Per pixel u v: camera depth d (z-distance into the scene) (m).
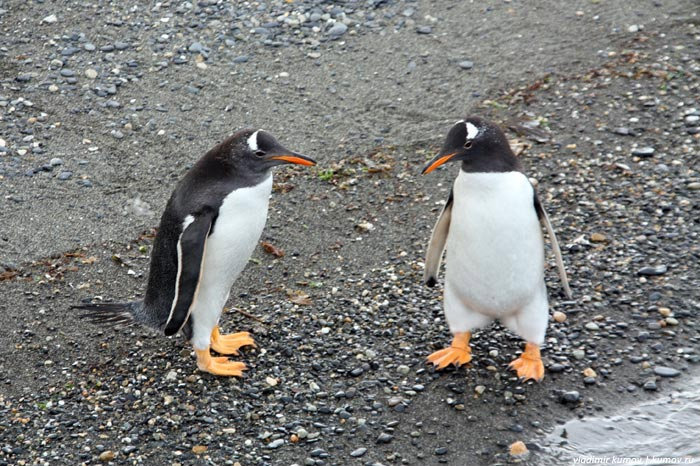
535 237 7.51
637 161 11.18
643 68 12.87
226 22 13.77
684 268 9.41
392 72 12.96
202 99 12.31
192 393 7.95
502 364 8.27
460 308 8.02
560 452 7.33
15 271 9.55
